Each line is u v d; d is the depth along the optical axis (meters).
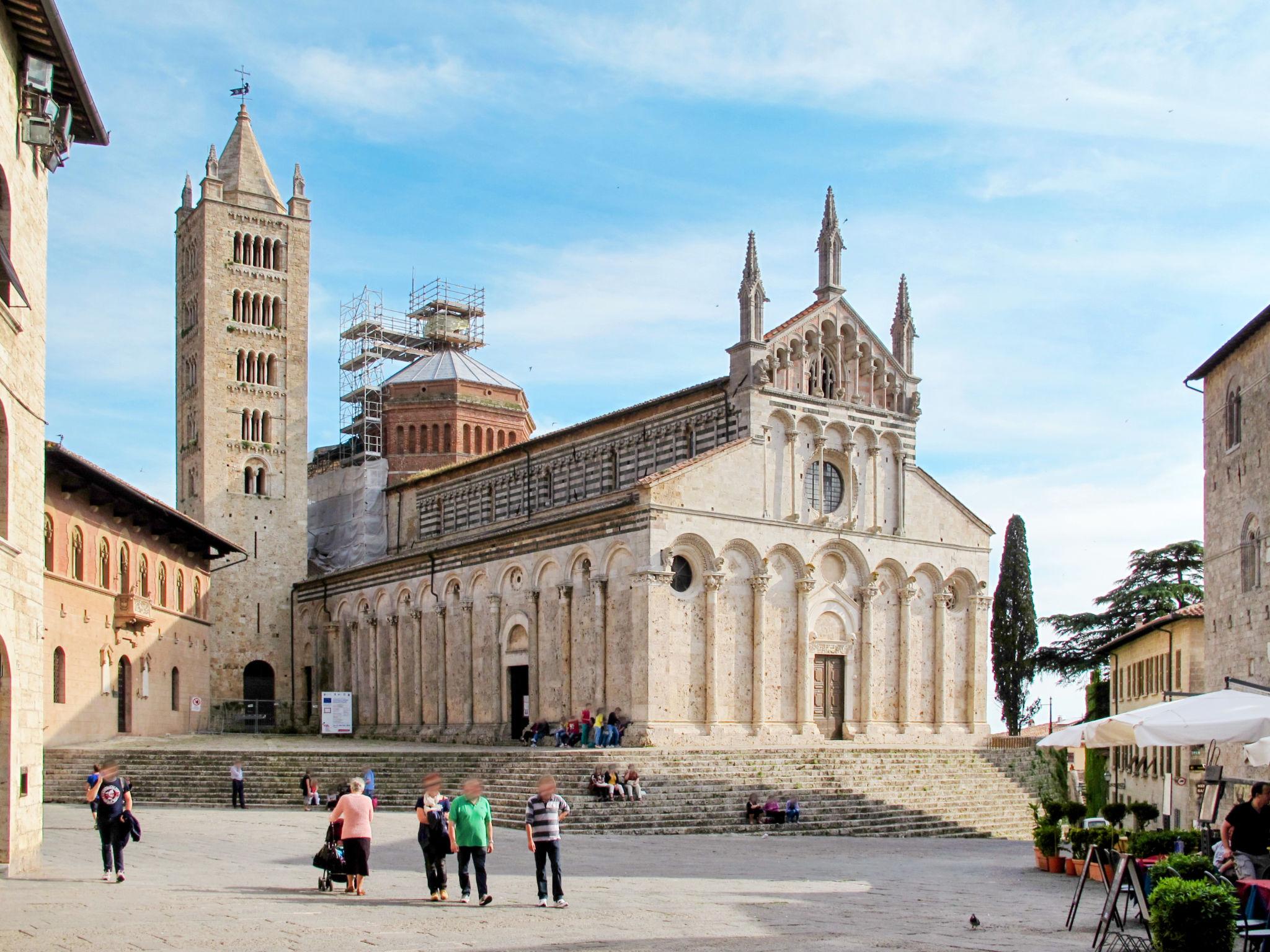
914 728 83.19
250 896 32.19
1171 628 70.69
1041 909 33.78
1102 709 95.06
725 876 41.19
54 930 25.55
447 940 25.56
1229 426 54.28
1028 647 100.31
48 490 68.12
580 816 58.06
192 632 96.56
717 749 67.94
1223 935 22.33
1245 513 52.09
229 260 114.12
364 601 102.25
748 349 78.56
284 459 114.69
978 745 85.19
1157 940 23.12
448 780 66.25
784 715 77.56
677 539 73.75
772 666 77.31
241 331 114.00
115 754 69.81
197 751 71.75
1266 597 49.50
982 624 86.75
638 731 71.50
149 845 46.44
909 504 84.88
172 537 90.88
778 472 78.94
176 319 119.69
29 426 36.66
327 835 34.12
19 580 35.50
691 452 83.50
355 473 123.38
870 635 81.81
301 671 111.56
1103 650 86.62
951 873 44.19
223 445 111.88
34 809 36.88
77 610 72.75
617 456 90.75
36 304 37.28
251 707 109.69
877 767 71.31
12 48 34.19
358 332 136.25
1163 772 70.12
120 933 25.34
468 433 125.12
